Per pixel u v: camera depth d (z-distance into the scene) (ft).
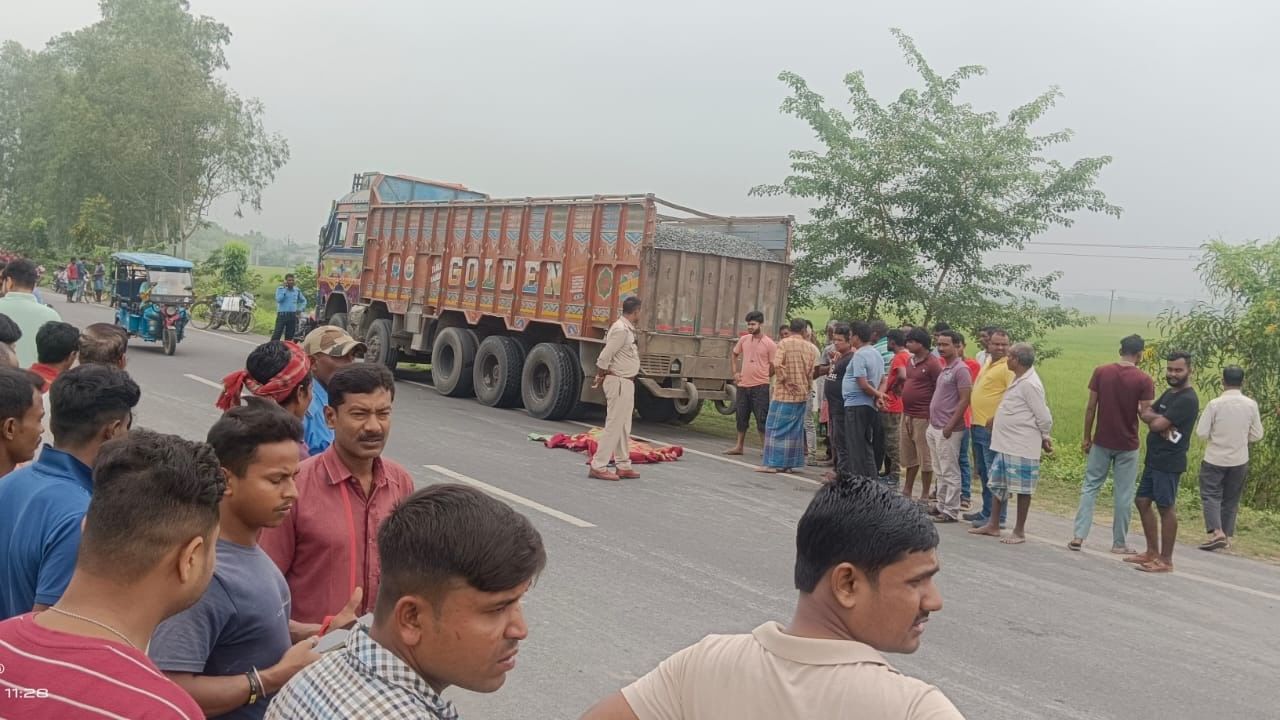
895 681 5.69
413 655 5.62
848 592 5.98
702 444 41.98
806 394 35.70
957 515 30.45
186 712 5.51
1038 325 53.62
